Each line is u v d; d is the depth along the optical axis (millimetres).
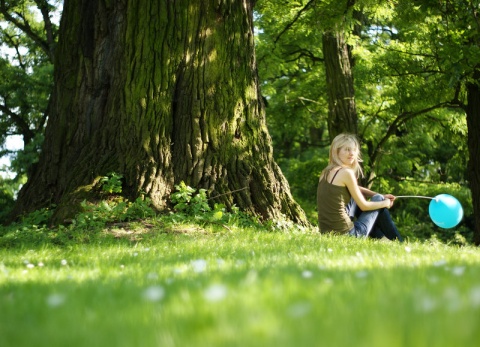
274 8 19688
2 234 10031
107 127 10797
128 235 8891
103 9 11336
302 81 25469
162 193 10195
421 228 29875
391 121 24469
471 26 15250
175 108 10734
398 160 25953
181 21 10844
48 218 10539
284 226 10375
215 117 10695
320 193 8477
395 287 3072
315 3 17172
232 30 11078
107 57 11289
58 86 11734
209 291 2676
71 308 2898
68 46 11711
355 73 20406
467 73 16047
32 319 2713
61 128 11453
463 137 22719
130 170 10312
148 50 10773
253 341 1884
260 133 11070
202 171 10445
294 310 2219
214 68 10828
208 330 2082
